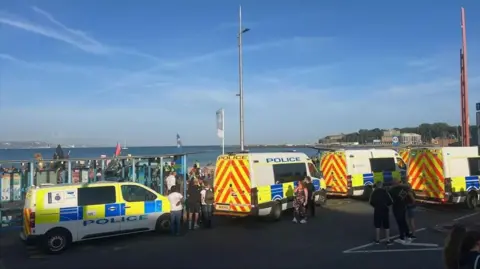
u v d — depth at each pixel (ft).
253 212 46.14
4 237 41.37
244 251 34.14
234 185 47.78
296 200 47.85
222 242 37.96
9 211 45.11
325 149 87.71
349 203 64.08
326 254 32.45
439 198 54.03
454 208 56.24
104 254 34.30
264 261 30.63
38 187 36.32
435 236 38.52
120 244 38.01
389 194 36.06
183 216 50.88
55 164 52.60
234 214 47.57
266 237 39.81
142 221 40.81
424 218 48.39
